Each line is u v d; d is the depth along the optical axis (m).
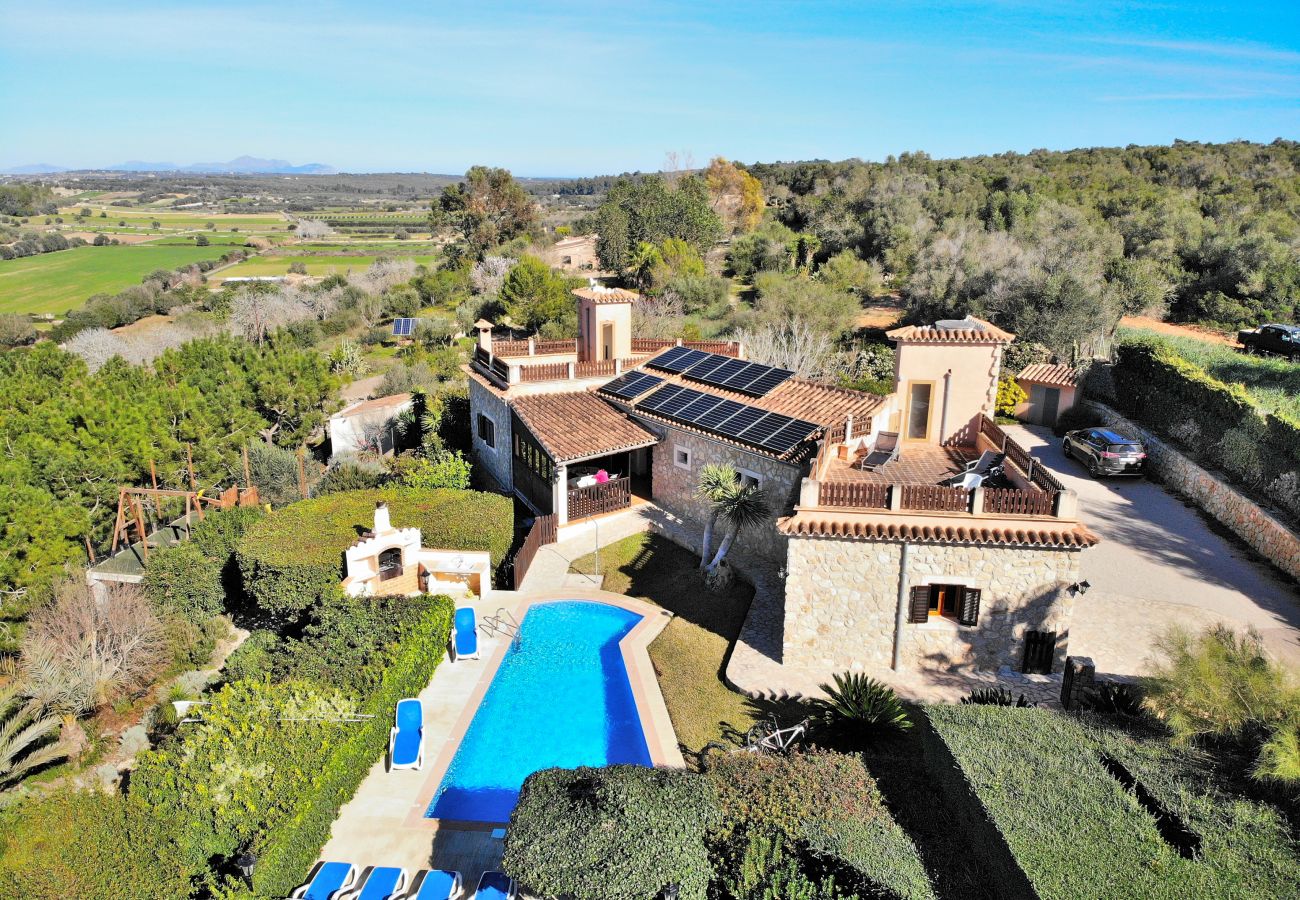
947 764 13.02
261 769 13.26
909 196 78.25
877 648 18.28
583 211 191.50
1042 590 17.33
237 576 24.70
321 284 96.94
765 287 63.12
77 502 26.17
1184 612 20.47
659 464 28.48
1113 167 87.94
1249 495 25.67
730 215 106.44
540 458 27.17
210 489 32.19
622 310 33.03
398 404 42.41
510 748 16.61
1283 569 22.73
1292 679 12.91
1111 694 15.62
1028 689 17.30
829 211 88.56
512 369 29.84
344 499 26.11
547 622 21.67
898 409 24.44
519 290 66.50
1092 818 11.20
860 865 11.40
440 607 19.67
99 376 36.41
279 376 37.31
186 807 12.75
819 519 17.78
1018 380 39.31
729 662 18.86
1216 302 52.09
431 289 86.94
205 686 20.06
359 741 14.97
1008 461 20.56
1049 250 54.06
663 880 11.05
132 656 19.92
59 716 18.02
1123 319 53.47
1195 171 81.88
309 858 12.87
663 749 16.27
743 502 21.73
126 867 11.55
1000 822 11.16
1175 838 11.16
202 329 74.94
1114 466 30.41
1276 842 10.63
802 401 25.98
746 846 11.93
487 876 12.19
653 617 21.67
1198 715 13.02
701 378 29.59
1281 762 11.26
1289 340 40.81
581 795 12.40
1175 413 32.16
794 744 15.27
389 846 13.70
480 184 103.69
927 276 55.25
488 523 24.38
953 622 17.94
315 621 20.22
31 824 12.52
